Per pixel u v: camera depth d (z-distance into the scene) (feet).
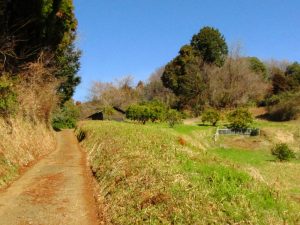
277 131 165.58
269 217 25.72
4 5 64.18
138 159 42.06
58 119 221.87
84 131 128.77
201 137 150.71
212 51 285.02
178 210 26.32
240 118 166.71
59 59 111.14
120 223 29.48
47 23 77.25
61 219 33.22
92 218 33.81
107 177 43.27
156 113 186.80
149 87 356.18
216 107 253.65
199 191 29.45
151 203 29.25
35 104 93.04
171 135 70.79
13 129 65.36
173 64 282.56
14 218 32.96
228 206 26.45
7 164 51.57
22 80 83.10
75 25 101.24
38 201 38.70
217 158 47.78
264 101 244.01
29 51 83.82
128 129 83.05
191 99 260.62
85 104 353.72
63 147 106.63
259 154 127.95
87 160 71.36
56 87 122.42
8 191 42.68
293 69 295.69
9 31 73.67
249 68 277.85
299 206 31.73
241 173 35.63
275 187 35.83
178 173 34.63
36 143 79.97
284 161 107.14
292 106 203.10
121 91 352.08
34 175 53.11
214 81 256.52
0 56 72.54
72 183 48.03
